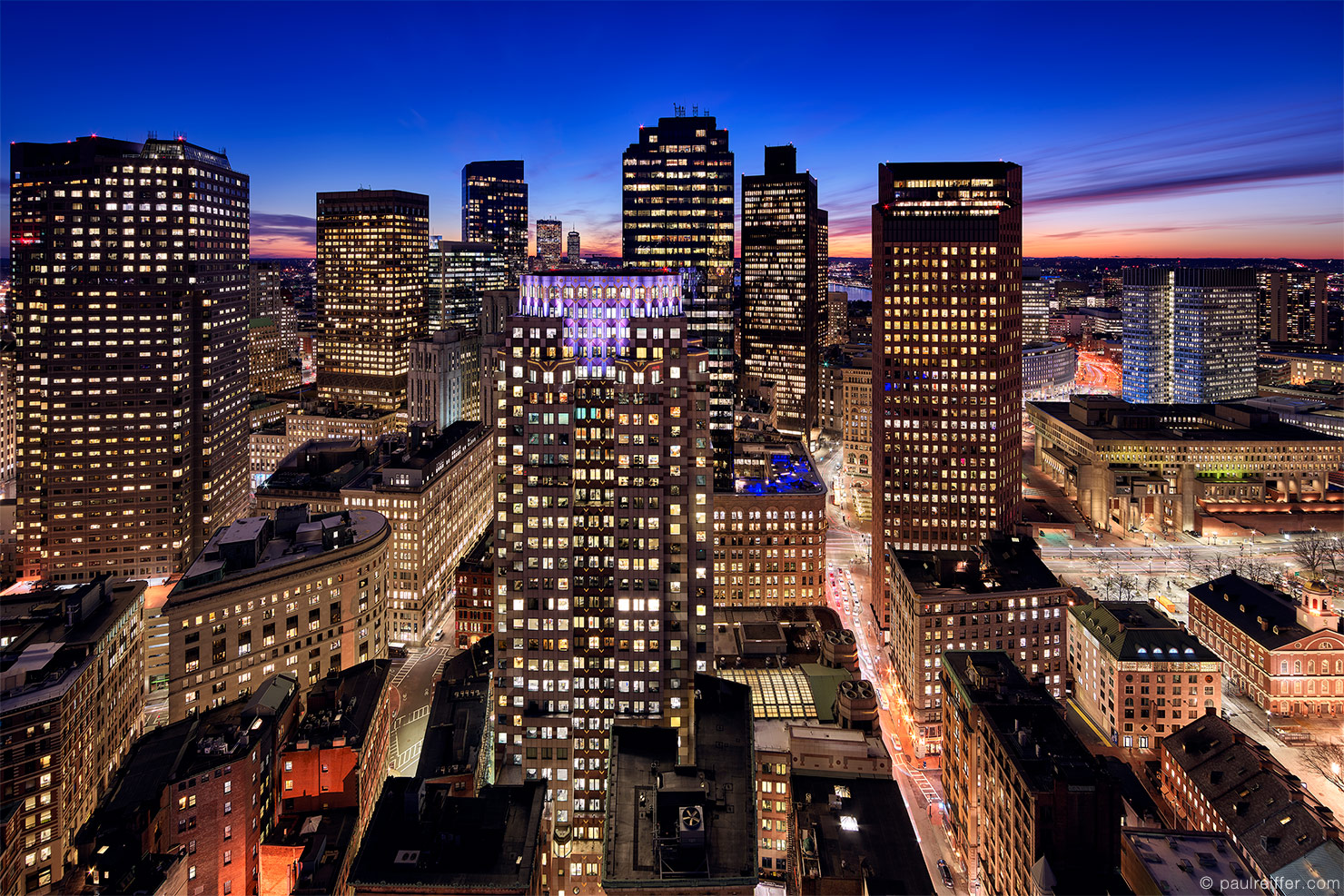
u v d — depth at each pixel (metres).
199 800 137.88
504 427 160.00
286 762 157.38
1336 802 172.12
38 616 179.62
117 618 185.88
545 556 160.00
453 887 105.81
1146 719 192.75
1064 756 132.50
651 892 99.25
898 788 148.38
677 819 106.62
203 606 195.38
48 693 154.00
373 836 114.69
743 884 98.81
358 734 161.50
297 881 132.12
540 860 127.31
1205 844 133.62
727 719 132.00
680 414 157.00
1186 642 194.38
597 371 158.88
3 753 148.75
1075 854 122.56
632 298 159.25
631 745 124.19
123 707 189.00
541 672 160.88
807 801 143.88
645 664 158.62
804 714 174.50
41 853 152.12
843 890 121.88
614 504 158.38
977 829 155.50
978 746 155.12
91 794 169.12
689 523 157.62
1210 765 161.38
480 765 159.12
